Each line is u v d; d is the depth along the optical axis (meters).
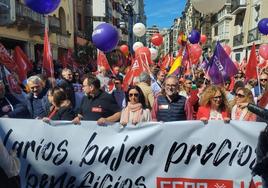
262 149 2.73
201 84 8.39
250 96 4.48
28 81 5.45
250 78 7.47
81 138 3.82
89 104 4.95
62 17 27.61
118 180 3.82
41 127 3.85
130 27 33.97
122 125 3.77
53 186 3.88
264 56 10.52
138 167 3.79
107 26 7.58
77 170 3.84
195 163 3.74
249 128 3.65
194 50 11.88
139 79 6.07
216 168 3.73
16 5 18.45
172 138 3.74
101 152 3.81
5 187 2.80
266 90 4.70
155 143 3.76
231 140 3.69
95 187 3.84
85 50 32.16
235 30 36.88
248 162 3.68
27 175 3.89
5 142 3.87
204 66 10.27
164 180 3.78
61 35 26.45
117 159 3.80
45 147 3.85
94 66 19.38
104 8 38.50
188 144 3.73
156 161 3.78
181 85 7.50
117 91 7.31
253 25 30.78
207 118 3.96
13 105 4.85
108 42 7.51
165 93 4.68
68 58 13.87
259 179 3.67
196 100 5.74
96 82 4.93
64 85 6.08
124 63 15.82
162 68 12.94
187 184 3.77
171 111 4.54
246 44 31.73
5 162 2.78
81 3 34.44
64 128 3.83
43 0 6.14
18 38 19.83
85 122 3.80
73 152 3.83
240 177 3.71
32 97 5.43
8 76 6.35
